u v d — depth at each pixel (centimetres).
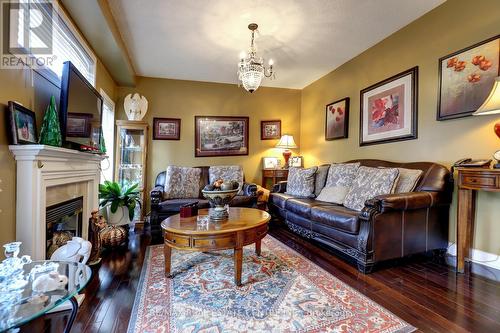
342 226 236
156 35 305
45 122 179
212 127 470
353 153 382
